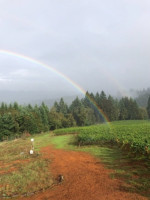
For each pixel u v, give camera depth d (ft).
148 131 79.41
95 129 96.84
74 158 48.80
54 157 51.75
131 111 280.92
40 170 39.86
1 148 78.54
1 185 32.40
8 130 136.67
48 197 26.66
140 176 31.65
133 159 43.39
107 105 286.25
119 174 33.35
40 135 131.13
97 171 36.11
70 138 93.40
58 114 229.25
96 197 24.89
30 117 150.92
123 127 107.55
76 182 31.17
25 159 51.52
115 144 64.18
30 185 31.68
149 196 24.17
